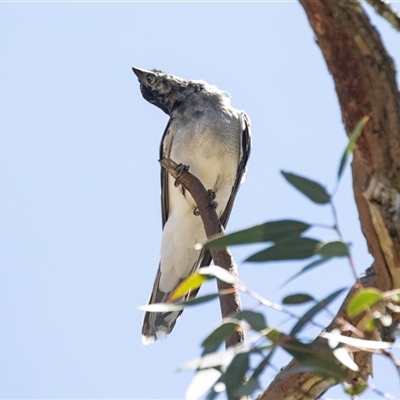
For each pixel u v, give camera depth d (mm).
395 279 6148
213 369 5238
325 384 7031
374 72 5543
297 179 5383
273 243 5508
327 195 5324
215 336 5320
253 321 5227
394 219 5777
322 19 5480
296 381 7074
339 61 5578
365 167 5801
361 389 5875
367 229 6000
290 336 5215
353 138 5000
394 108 5648
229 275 5488
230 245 5527
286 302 5684
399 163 5738
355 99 5629
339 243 5102
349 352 5816
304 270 5211
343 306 6570
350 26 5461
